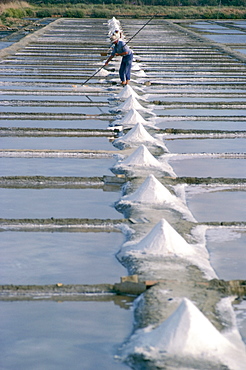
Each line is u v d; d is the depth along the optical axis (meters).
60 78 25.78
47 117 18.14
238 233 9.23
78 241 8.75
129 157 12.95
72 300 6.92
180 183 11.77
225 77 27.02
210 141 15.71
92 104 20.38
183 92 23.20
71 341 6.04
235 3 96.88
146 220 9.41
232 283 7.15
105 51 36.78
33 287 7.10
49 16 74.88
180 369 5.38
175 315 5.80
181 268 7.54
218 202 10.79
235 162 13.70
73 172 12.42
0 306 6.75
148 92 23.22
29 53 34.72
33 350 5.87
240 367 5.43
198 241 8.70
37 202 10.55
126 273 7.63
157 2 97.06
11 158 13.49
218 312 6.45
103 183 11.75
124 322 6.40
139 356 5.62
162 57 34.12
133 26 57.06
